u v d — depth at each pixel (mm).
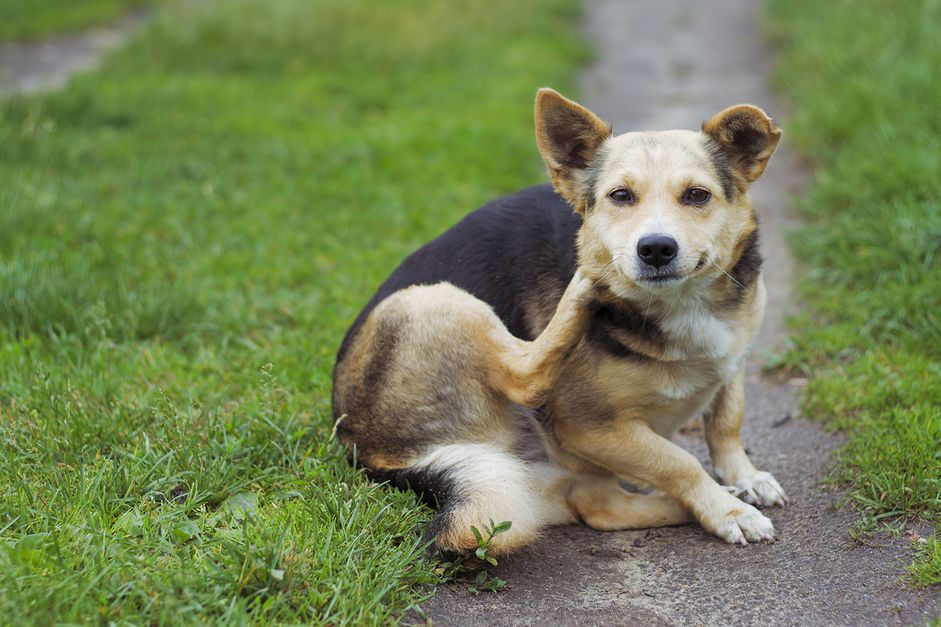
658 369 3668
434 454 3693
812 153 8242
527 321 3914
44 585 2842
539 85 11125
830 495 3900
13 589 2818
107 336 5219
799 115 9055
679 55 12680
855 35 10289
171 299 5512
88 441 4004
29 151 8055
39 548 3111
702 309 3654
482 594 3328
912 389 4449
